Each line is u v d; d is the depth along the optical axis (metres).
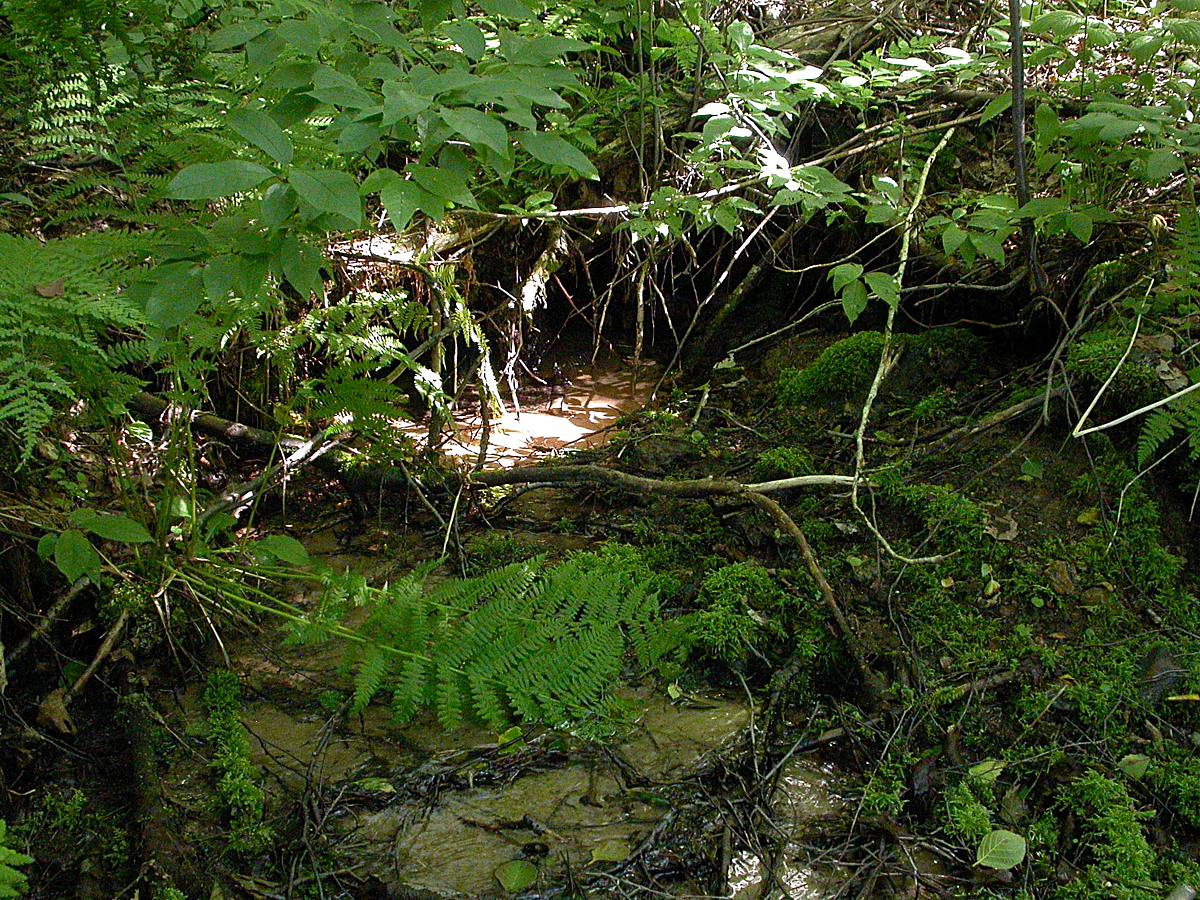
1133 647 2.63
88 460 2.92
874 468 3.26
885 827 2.21
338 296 3.69
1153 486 2.93
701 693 2.60
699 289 4.45
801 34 4.33
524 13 2.15
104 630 2.64
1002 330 3.64
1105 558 2.81
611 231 3.99
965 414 3.38
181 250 1.92
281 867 2.10
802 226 4.10
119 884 2.06
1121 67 3.52
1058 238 3.49
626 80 3.74
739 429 3.70
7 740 2.33
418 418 4.07
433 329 3.63
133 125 2.22
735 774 2.33
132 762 2.30
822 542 3.02
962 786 2.29
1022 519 2.96
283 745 2.43
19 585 2.53
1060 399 3.15
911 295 3.88
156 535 2.63
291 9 1.89
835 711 2.53
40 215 2.89
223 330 2.44
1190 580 2.80
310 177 1.67
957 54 3.47
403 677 2.17
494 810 2.25
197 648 2.72
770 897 2.06
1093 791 2.28
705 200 3.53
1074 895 2.08
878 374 3.04
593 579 2.30
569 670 2.18
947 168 3.89
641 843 2.15
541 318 4.40
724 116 3.15
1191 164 3.20
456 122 1.65
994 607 2.75
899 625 2.71
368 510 3.35
